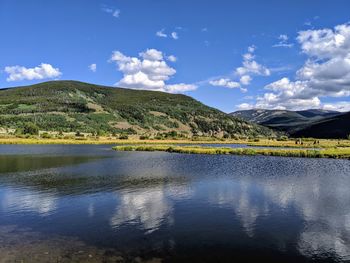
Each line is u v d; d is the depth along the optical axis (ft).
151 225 70.28
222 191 106.63
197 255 54.08
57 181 124.98
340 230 67.62
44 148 345.31
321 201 92.94
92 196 98.53
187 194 101.76
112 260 51.31
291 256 54.29
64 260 50.96
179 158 228.02
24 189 109.19
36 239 61.05
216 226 69.56
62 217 76.33
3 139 497.05
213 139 643.45
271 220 74.23
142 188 111.24
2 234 64.08
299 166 179.01
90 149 331.98
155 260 51.78
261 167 173.99
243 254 54.90
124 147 321.52
